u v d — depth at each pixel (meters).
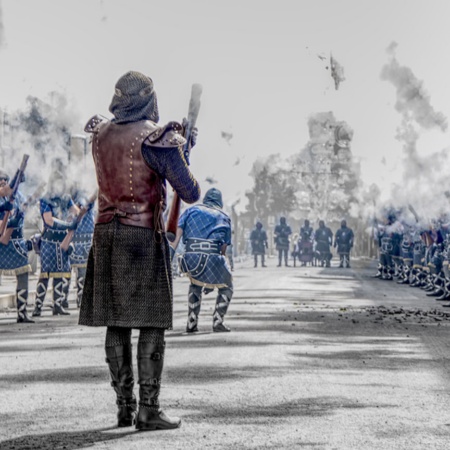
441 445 6.68
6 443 6.65
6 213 15.69
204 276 14.18
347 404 8.23
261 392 8.77
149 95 7.29
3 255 15.95
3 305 19.94
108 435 6.93
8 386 9.07
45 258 17.61
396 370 10.34
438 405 8.23
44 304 20.67
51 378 9.58
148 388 7.16
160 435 6.93
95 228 7.31
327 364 10.75
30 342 12.91
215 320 14.41
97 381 9.38
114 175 7.18
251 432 7.03
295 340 13.19
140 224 7.17
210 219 14.19
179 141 7.12
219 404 8.16
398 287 29.17
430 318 17.22
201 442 6.70
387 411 7.92
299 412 7.83
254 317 16.98
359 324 15.74
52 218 17.55
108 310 7.20
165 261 7.25
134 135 7.17
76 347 12.30
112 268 7.17
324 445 6.63
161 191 7.27
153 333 7.22
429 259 26.45
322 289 27.33
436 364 10.88
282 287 28.19
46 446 6.55
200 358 11.18
